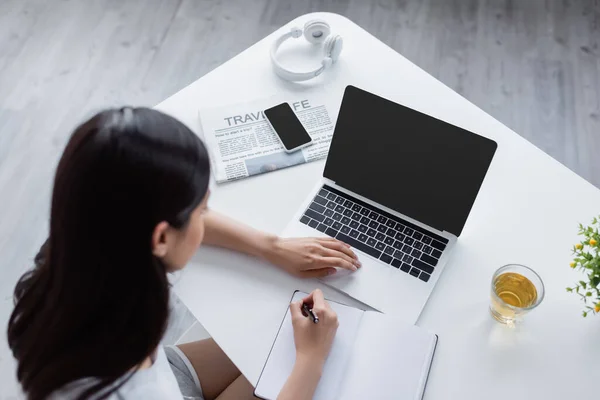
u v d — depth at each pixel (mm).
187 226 721
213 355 1176
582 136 2162
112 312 686
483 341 987
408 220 1122
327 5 2523
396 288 1042
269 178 1199
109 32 2453
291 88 1344
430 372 958
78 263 647
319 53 1397
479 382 948
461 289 1047
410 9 2510
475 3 2520
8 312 1783
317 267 1049
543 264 1073
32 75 2328
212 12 2516
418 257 1076
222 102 1319
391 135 1066
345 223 1124
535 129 2182
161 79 2326
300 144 1237
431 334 980
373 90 1331
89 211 619
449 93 1325
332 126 1275
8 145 2152
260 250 1074
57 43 2418
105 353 703
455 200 1065
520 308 955
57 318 683
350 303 1039
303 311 992
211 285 1053
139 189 620
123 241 639
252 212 1152
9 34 2438
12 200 2023
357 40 1431
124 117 634
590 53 2373
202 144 688
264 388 942
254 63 1390
